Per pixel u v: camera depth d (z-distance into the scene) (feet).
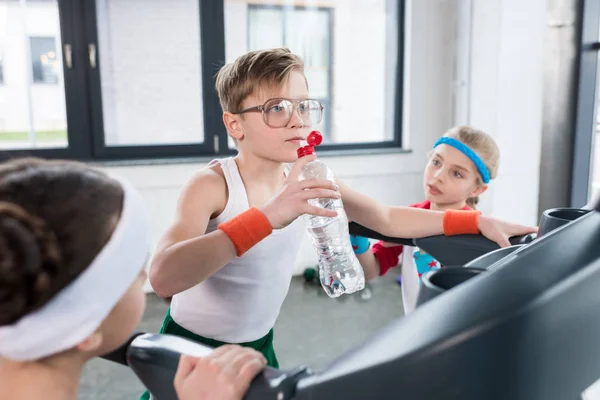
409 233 3.72
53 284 1.46
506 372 1.22
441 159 5.51
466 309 1.29
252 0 10.84
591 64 9.70
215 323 3.81
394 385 1.28
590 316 1.36
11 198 1.49
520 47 10.28
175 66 10.68
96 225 1.54
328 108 11.68
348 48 11.55
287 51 3.77
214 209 3.56
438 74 11.73
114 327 1.74
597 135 10.19
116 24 10.30
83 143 10.52
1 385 1.72
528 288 1.29
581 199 10.12
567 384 1.35
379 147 12.01
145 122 10.74
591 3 9.47
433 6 11.47
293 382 1.60
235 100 3.66
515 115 10.42
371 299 10.08
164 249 3.08
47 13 10.06
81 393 7.07
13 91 10.16
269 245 3.72
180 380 1.79
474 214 3.51
